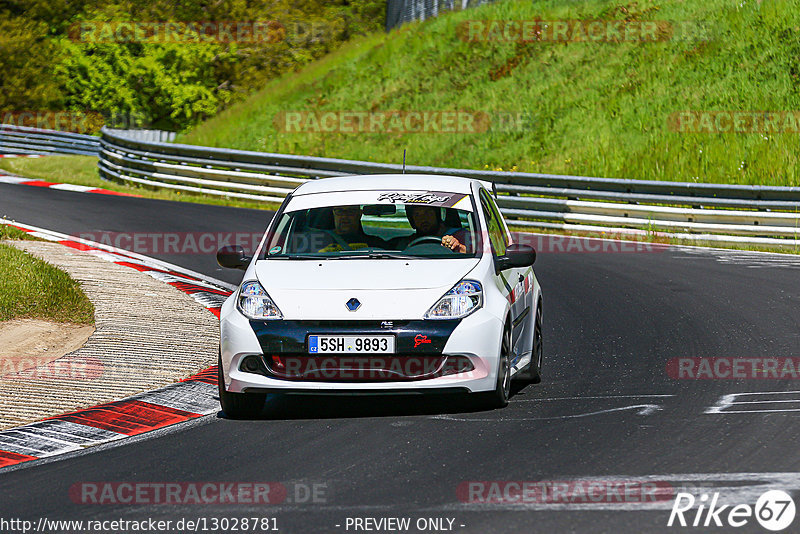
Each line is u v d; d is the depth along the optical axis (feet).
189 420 88.02
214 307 142.82
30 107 574.15
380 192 100.32
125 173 319.27
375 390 83.51
